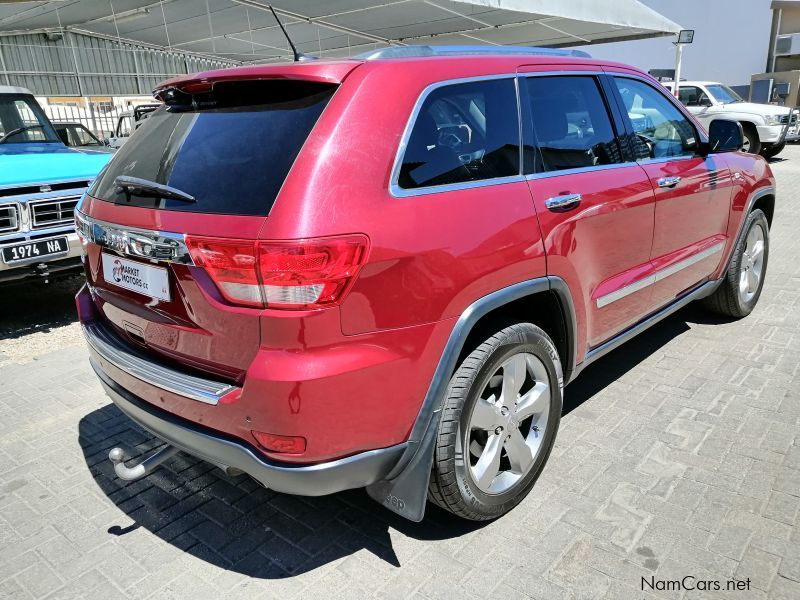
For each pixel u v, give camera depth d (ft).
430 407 6.88
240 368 6.40
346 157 6.28
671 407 10.86
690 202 11.39
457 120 7.45
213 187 6.54
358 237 6.06
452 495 7.36
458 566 7.41
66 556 7.85
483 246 7.13
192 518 8.54
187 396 6.62
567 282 8.43
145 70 55.67
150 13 39.99
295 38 48.67
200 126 7.32
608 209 9.12
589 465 9.25
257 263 5.86
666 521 7.99
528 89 8.54
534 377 8.32
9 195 14.89
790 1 75.51
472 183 7.38
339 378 6.11
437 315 6.73
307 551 7.80
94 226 7.80
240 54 56.90
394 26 44.47
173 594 7.18
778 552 7.39
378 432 6.59
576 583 7.06
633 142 10.30
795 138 50.70
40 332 16.24
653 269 10.64
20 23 41.83
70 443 10.55
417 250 6.49
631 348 13.42
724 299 14.12
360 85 6.64
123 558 7.79
